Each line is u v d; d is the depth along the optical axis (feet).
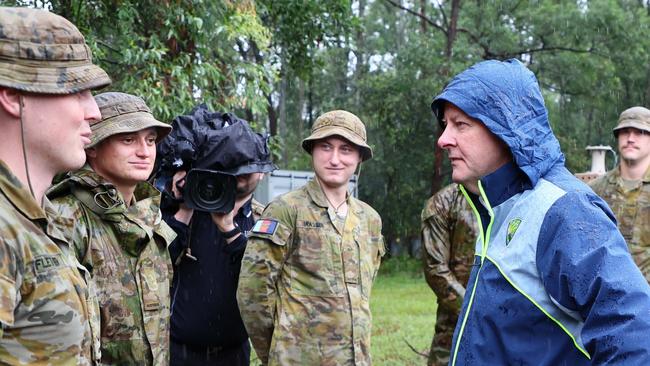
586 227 5.19
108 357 7.72
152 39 20.31
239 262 10.64
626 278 4.97
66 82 5.27
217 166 10.24
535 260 5.41
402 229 66.64
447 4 67.72
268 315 10.02
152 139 8.75
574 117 74.84
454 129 5.97
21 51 5.11
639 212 15.38
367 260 10.73
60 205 7.63
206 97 21.54
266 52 26.05
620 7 61.05
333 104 65.10
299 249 10.19
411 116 57.62
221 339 10.67
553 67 60.03
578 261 5.08
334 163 10.46
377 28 77.36
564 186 5.54
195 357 10.64
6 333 4.91
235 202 10.49
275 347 9.87
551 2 60.49
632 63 58.85
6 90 5.08
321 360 9.89
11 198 5.06
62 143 5.34
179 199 10.43
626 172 15.80
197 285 10.53
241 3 22.68
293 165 68.39
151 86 19.95
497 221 5.82
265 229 10.07
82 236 7.61
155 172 10.53
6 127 5.17
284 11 32.12
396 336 25.18
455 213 13.43
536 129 5.74
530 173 5.59
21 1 19.30
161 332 8.30
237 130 10.44
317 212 10.43
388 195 66.13
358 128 10.75
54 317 5.08
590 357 5.15
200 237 10.62
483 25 58.44
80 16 20.49
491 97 5.70
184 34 21.72
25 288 4.97
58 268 5.19
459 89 5.82
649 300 4.93
